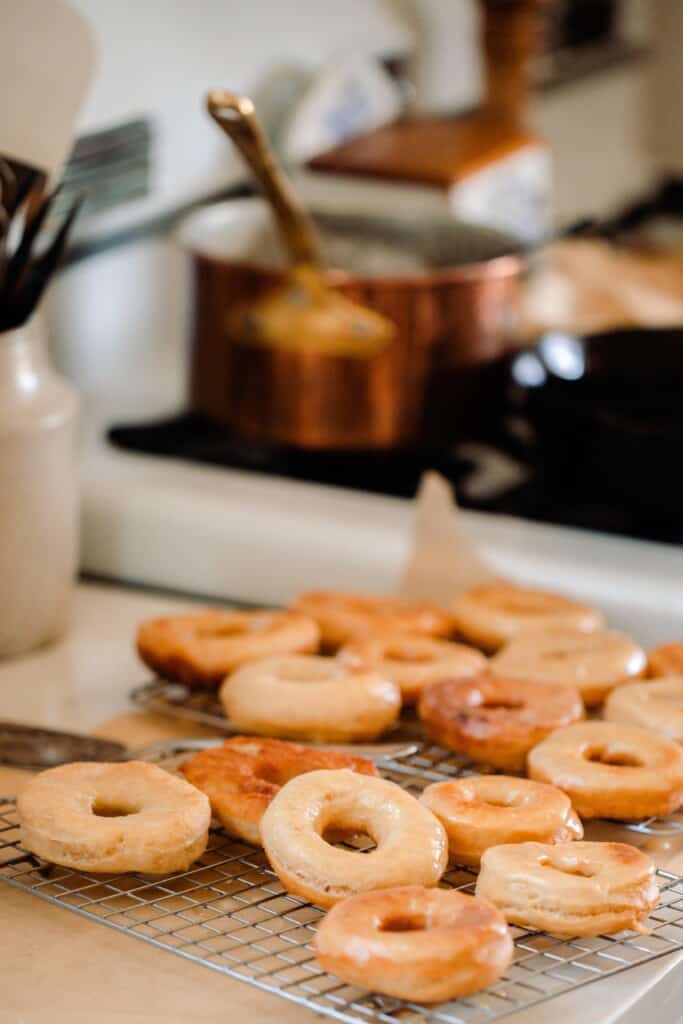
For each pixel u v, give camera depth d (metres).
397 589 1.53
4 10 1.41
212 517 1.57
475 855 1.20
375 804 1.20
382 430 1.63
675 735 1.31
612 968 1.13
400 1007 1.09
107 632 1.52
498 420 1.69
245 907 1.17
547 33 2.82
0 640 1.45
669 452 1.51
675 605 1.47
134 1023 1.09
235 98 1.44
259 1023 1.10
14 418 1.41
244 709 1.33
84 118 1.76
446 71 2.42
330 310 1.60
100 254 1.81
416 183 1.97
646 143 3.46
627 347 1.71
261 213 1.79
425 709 1.33
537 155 2.18
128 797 1.21
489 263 1.64
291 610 1.48
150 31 1.83
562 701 1.33
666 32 3.40
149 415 1.77
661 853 1.24
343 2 2.13
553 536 1.57
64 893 1.17
